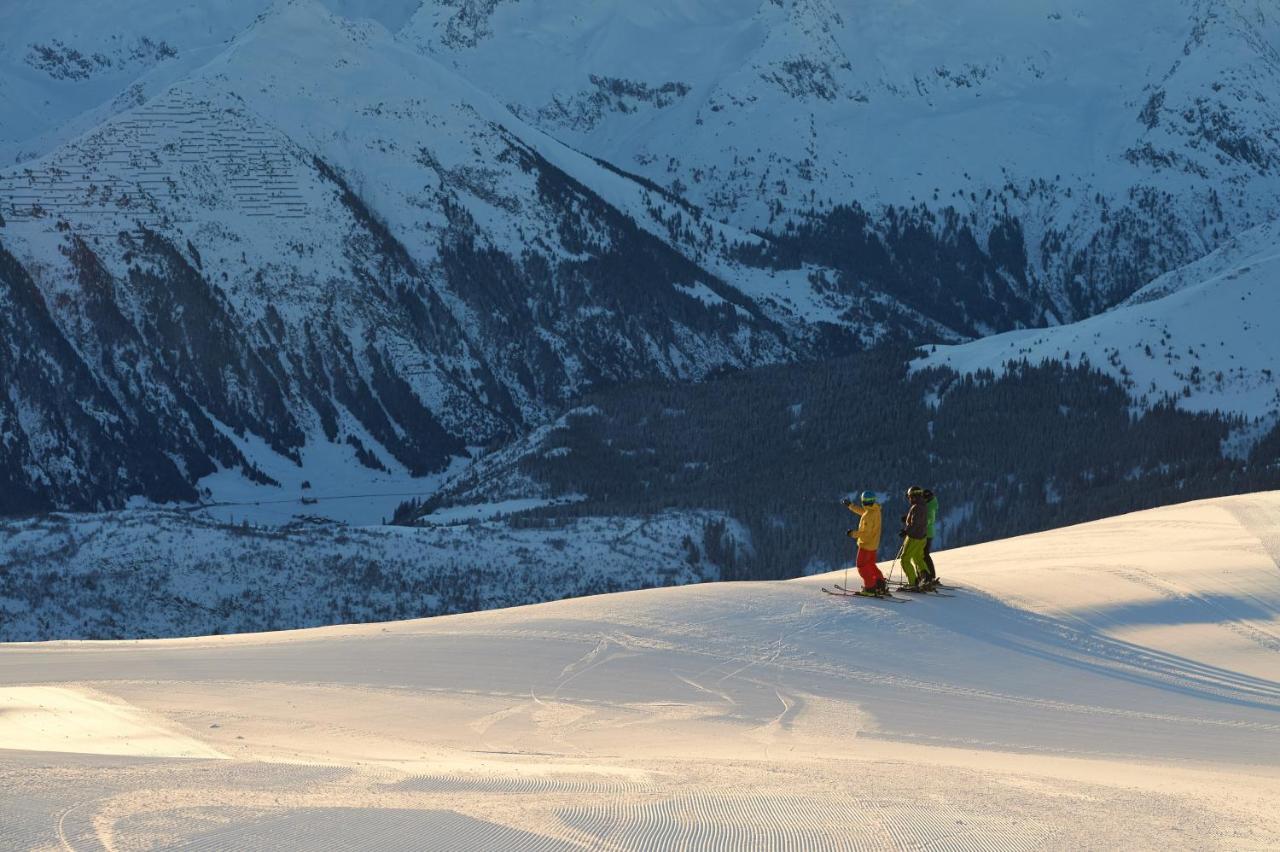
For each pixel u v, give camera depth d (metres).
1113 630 45.78
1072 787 23.53
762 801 19.94
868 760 28.38
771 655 42.84
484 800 19.22
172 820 16.75
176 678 40.47
